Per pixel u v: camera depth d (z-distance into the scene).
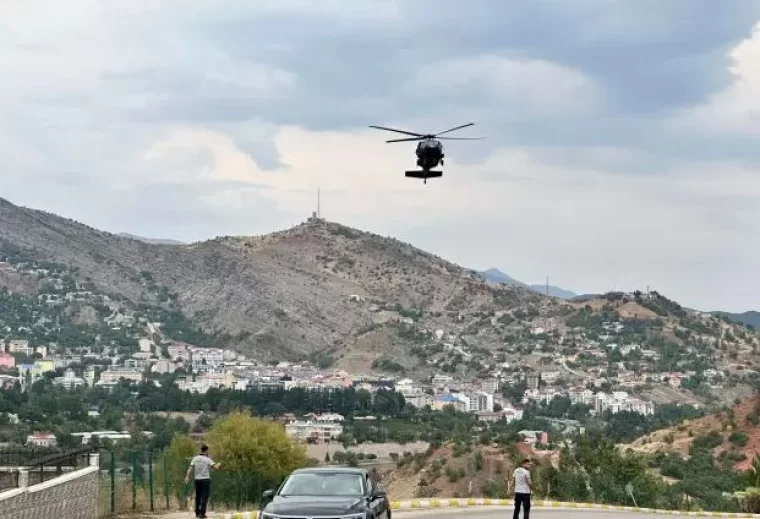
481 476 92.81
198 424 174.88
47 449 29.30
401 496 94.75
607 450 60.53
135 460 32.44
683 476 85.69
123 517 27.92
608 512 40.81
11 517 20.78
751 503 55.16
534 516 35.00
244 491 38.97
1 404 165.12
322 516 19.05
